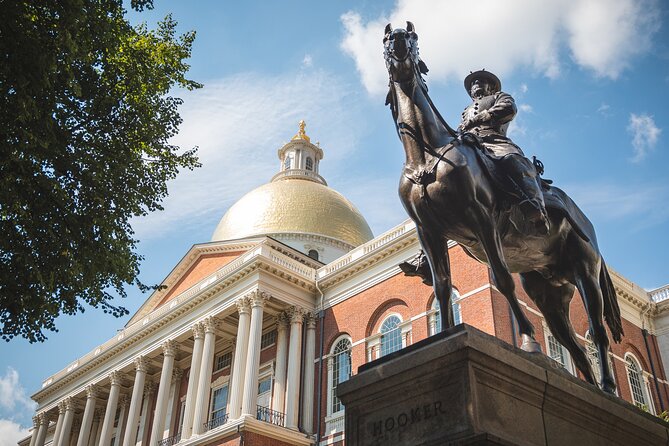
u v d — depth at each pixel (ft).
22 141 42.22
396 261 116.37
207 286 128.67
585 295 25.29
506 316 93.04
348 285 123.03
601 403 19.84
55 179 46.85
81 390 163.22
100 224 50.39
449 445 15.75
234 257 146.41
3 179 42.50
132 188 54.29
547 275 26.27
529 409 17.62
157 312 144.36
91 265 50.06
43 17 44.21
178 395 146.20
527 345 20.33
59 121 49.24
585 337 97.50
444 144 22.57
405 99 23.57
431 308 106.93
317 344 122.52
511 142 25.12
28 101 41.22
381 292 116.26
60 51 45.06
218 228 192.03
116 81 54.44
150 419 151.02
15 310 47.26
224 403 132.36
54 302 48.44
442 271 21.76
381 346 111.65
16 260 45.60
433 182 21.84
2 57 41.37
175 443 126.62
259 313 117.50
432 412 16.79
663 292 120.57
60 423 168.25
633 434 20.63
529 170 23.65
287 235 177.27
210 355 123.13
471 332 17.22
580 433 18.83
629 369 108.68
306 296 126.72
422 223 22.21
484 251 22.50
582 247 25.57
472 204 21.47
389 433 17.37
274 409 115.96
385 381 18.03
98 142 52.16
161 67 60.18
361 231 190.39
